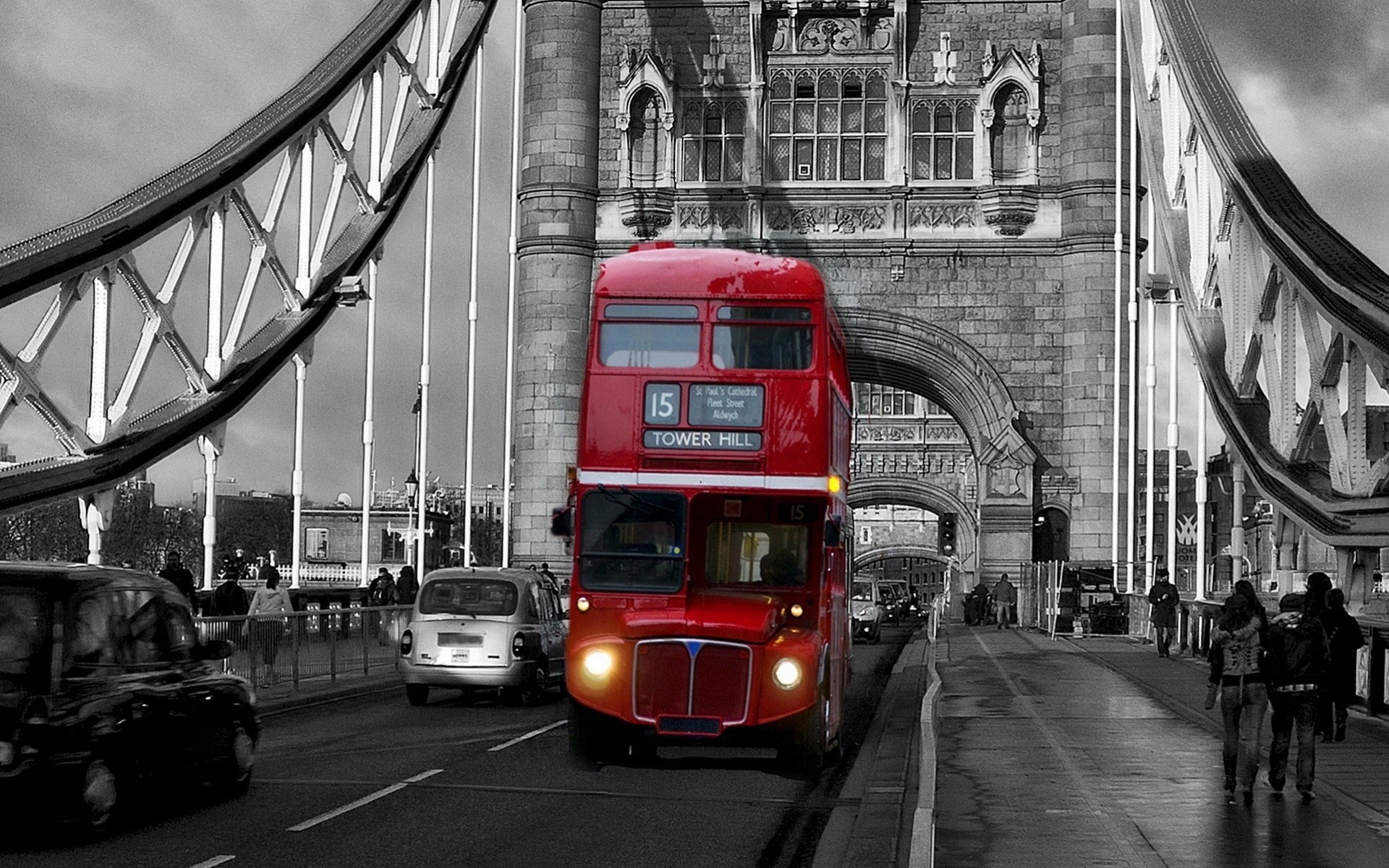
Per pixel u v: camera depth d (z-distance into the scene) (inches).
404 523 4343.0
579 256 2085.4
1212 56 1555.1
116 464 1159.0
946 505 3186.5
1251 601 566.3
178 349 1285.7
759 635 636.7
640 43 2116.1
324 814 530.6
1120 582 1988.2
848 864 459.2
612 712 640.4
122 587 508.1
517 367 2116.1
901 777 649.6
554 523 694.5
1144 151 1902.1
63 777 456.1
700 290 684.7
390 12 1752.0
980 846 462.9
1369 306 1015.6
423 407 1760.6
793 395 676.1
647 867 452.4
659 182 2101.4
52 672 464.1
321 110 1536.7
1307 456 1336.1
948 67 2091.5
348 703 981.2
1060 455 2049.7
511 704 977.5
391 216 1728.6
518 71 2007.9
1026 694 996.6
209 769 542.6
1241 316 1456.7
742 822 532.7
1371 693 862.5
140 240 1196.5
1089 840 473.4
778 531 671.8
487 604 946.7
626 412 679.7
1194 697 968.3
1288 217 1283.2
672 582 667.4
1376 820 516.1
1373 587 1222.3
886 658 1555.1
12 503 1045.2
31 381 1125.1
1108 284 2025.1
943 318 2075.5
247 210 1406.3
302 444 1524.4
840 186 2076.8
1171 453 1713.8
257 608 1079.0
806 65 2102.6
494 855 462.3
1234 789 569.6
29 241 1128.2
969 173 2089.1
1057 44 2084.2
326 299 1561.3
